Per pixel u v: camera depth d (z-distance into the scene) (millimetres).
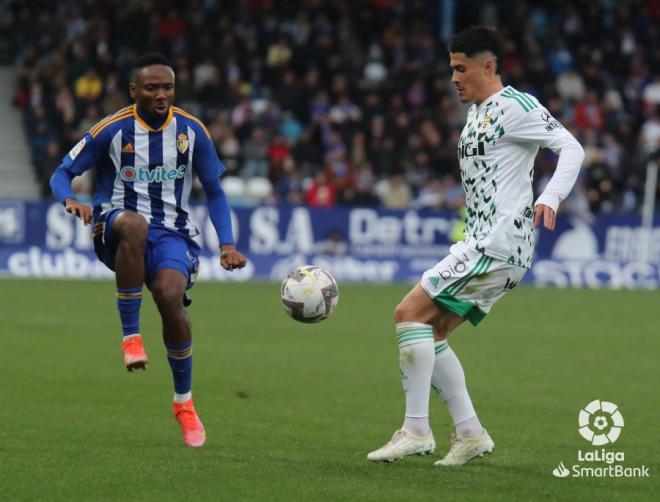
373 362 40062
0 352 40000
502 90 23203
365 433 27656
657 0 107688
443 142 88500
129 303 24125
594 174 86250
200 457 24062
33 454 24016
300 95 90750
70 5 95000
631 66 100812
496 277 23141
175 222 25438
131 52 90562
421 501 20312
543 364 40500
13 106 92062
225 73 91500
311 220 77500
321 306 24422
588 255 79500
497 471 23406
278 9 101562
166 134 25031
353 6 101438
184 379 25312
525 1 108188
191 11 95188
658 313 59750
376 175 85375
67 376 35312
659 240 79812
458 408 23922
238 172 83750
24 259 74875
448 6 104688
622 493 21578
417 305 23312
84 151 25016
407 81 93438
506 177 23000
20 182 88375
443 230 78750
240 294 65062
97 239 25516
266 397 32688
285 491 20906
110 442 25625
